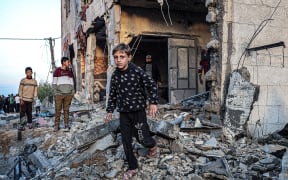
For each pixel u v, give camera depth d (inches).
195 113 296.0
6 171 299.7
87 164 194.2
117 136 217.8
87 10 573.3
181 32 490.9
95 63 630.5
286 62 274.7
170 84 477.1
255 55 263.7
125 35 458.6
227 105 251.0
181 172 171.8
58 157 261.1
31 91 382.3
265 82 265.9
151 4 456.1
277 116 268.2
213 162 177.8
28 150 300.4
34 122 418.3
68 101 344.8
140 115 167.2
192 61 493.7
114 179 171.8
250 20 263.7
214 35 267.0
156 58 622.2
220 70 256.8
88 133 211.0
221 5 259.1
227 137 236.2
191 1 448.5
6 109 862.5
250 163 189.6
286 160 161.6
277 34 273.0
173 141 198.7
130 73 161.6
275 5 273.0
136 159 171.2
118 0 427.8
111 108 170.1
